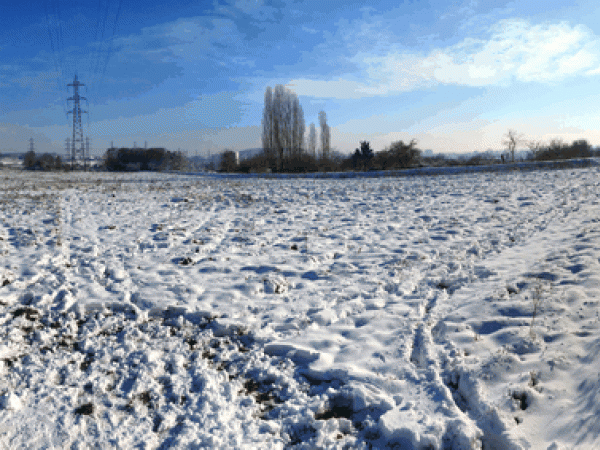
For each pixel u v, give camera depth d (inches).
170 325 195.5
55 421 123.6
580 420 107.7
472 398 128.7
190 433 120.1
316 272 264.5
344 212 492.4
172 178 1451.8
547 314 172.2
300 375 155.2
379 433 121.1
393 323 189.0
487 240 324.2
